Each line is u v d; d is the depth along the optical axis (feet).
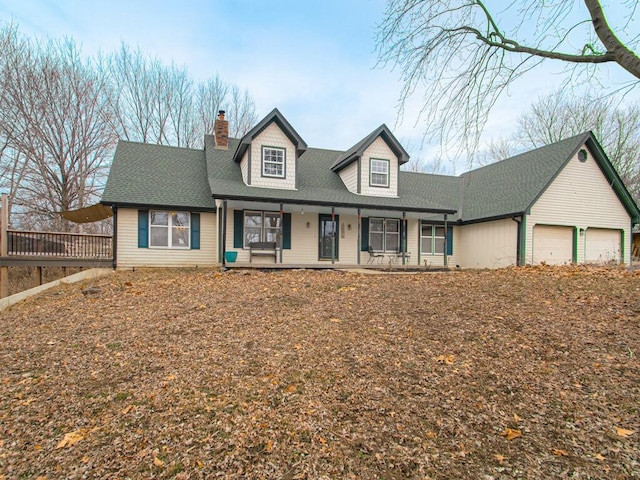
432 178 63.77
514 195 49.01
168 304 21.20
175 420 9.11
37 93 65.16
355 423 8.94
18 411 9.65
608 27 17.49
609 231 50.70
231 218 43.16
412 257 52.21
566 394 10.07
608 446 7.90
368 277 30.60
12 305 24.30
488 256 51.08
